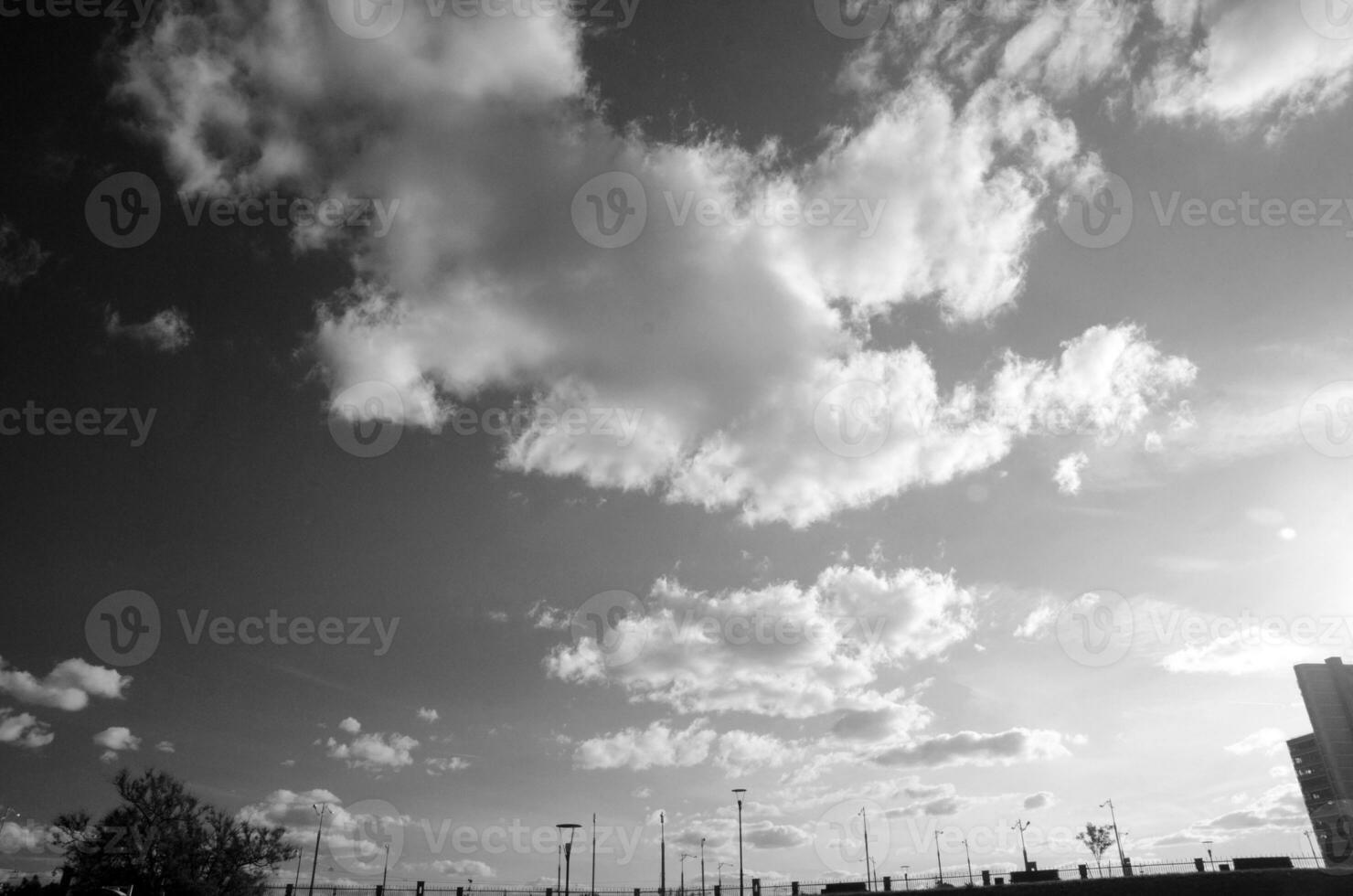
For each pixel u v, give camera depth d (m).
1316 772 95.25
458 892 56.34
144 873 40.53
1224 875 43.94
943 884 55.44
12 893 40.03
